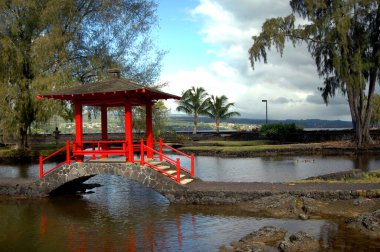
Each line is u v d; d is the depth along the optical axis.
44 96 16.05
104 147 17.61
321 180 16.64
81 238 10.95
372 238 9.88
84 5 34.28
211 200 14.30
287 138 45.34
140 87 15.29
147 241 10.46
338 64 35.38
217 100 57.66
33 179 18.42
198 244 10.02
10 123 30.06
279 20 38.41
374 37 35.69
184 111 57.91
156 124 35.69
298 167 26.23
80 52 34.25
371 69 36.19
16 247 10.34
